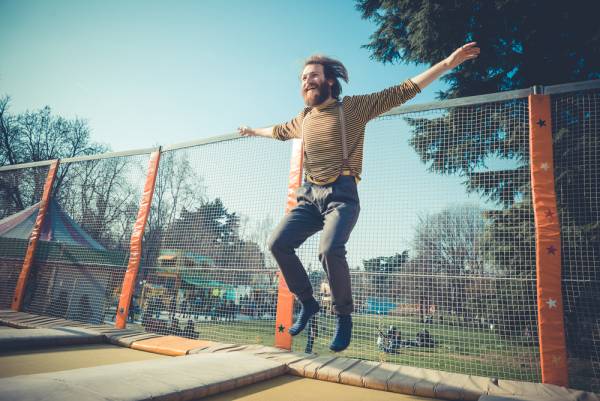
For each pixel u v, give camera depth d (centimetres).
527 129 424
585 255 436
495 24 915
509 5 867
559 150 491
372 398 260
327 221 193
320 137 210
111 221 625
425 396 272
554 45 891
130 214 607
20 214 781
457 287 408
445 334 402
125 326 521
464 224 420
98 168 670
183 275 519
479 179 470
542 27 877
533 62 921
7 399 157
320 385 289
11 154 2052
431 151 444
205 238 521
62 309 624
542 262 331
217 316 473
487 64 953
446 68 201
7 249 713
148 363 256
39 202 737
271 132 275
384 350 405
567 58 891
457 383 283
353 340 418
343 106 214
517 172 452
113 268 599
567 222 477
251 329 442
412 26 1006
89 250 629
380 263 425
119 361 330
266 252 464
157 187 588
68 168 721
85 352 358
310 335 405
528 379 373
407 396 272
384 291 420
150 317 522
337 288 187
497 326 396
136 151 631
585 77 888
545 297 322
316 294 420
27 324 490
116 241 609
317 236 434
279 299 426
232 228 505
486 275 407
